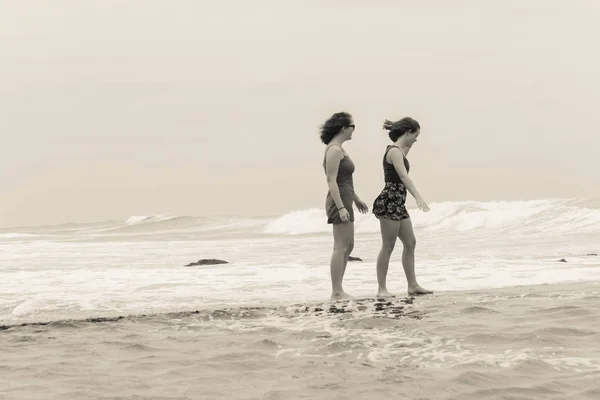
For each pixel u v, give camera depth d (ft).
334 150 22.40
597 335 14.84
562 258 37.52
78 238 116.47
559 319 16.98
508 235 72.18
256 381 11.74
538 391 10.59
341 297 22.58
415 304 20.71
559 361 12.64
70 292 26.27
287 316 19.20
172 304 22.31
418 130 23.71
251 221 140.15
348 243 22.89
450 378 11.51
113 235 125.49
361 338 15.44
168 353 14.37
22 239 118.52
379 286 23.50
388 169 23.29
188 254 55.36
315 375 12.03
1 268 41.83
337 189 22.35
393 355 13.58
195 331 17.13
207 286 27.45
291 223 110.93
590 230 70.69
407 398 10.41
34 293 26.14
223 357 13.79
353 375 11.94
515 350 13.74
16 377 12.34
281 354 13.97
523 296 21.66
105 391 11.19
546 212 82.23
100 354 14.39
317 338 15.62
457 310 19.12
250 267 36.17
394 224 23.12
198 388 11.32
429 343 14.71
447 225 86.63
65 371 12.76
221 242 78.89
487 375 11.69
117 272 35.14
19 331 17.65
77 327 18.12
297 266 36.27
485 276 28.73
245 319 18.94
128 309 21.36
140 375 12.35
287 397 10.62
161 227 152.25
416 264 35.29
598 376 11.42
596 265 32.58
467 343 14.58
